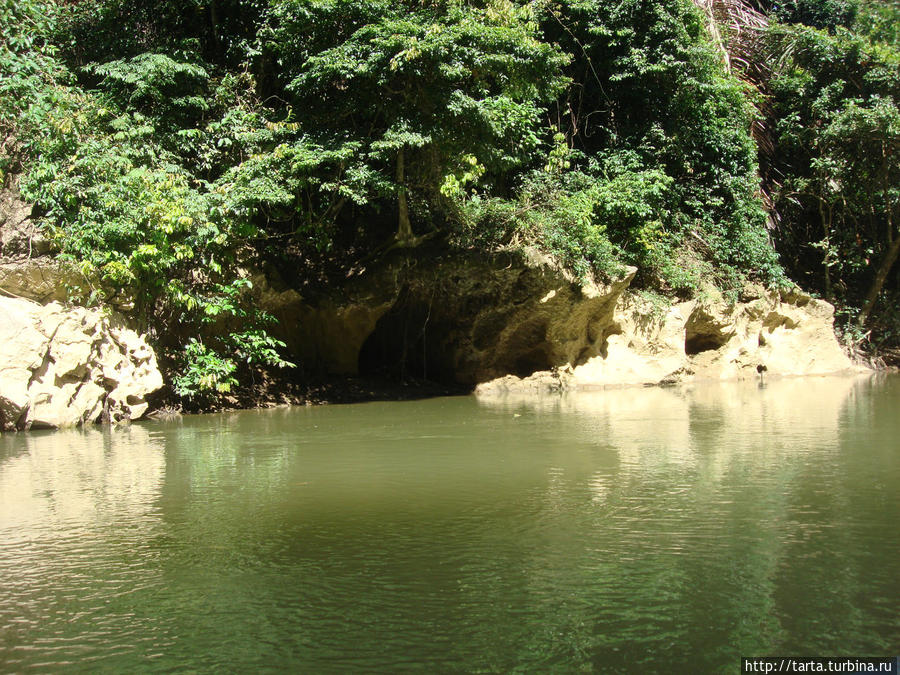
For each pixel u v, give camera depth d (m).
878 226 21.12
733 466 6.20
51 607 3.36
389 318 13.93
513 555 3.95
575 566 3.78
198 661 2.83
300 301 12.50
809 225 21.45
